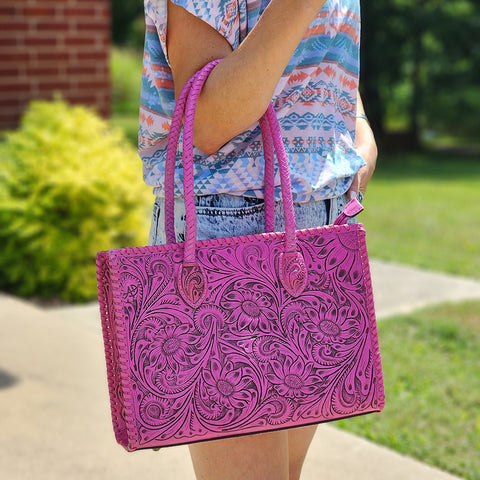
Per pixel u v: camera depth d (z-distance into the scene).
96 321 5.26
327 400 1.57
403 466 3.08
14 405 3.65
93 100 6.77
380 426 3.61
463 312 5.51
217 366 1.50
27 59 6.44
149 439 1.47
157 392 1.48
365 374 1.59
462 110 28.38
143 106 1.71
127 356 1.47
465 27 21.89
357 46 1.78
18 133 6.23
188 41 1.53
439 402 3.92
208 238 1.62
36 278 5.93
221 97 1.47
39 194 5.84
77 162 5.98
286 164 1.55
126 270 1.48
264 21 1.43
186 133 1.49
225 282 1.52
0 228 5.92
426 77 24.38
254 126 1.63
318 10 1.44
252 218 1.63
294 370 1.54
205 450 1.67
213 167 1.62
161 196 1.72
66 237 5.85
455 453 3.35
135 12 26.30
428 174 16.38
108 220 6.01
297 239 1.57
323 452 3.20
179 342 1.49
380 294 6.14
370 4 21.20
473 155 21.94
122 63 31.75
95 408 3.65
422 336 4.98
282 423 1.55
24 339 4.61
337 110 1.79
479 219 10.10
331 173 1.70
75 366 4.18
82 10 6.59
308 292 1.57
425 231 9.23
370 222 9.91
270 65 1.44
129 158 6.52
